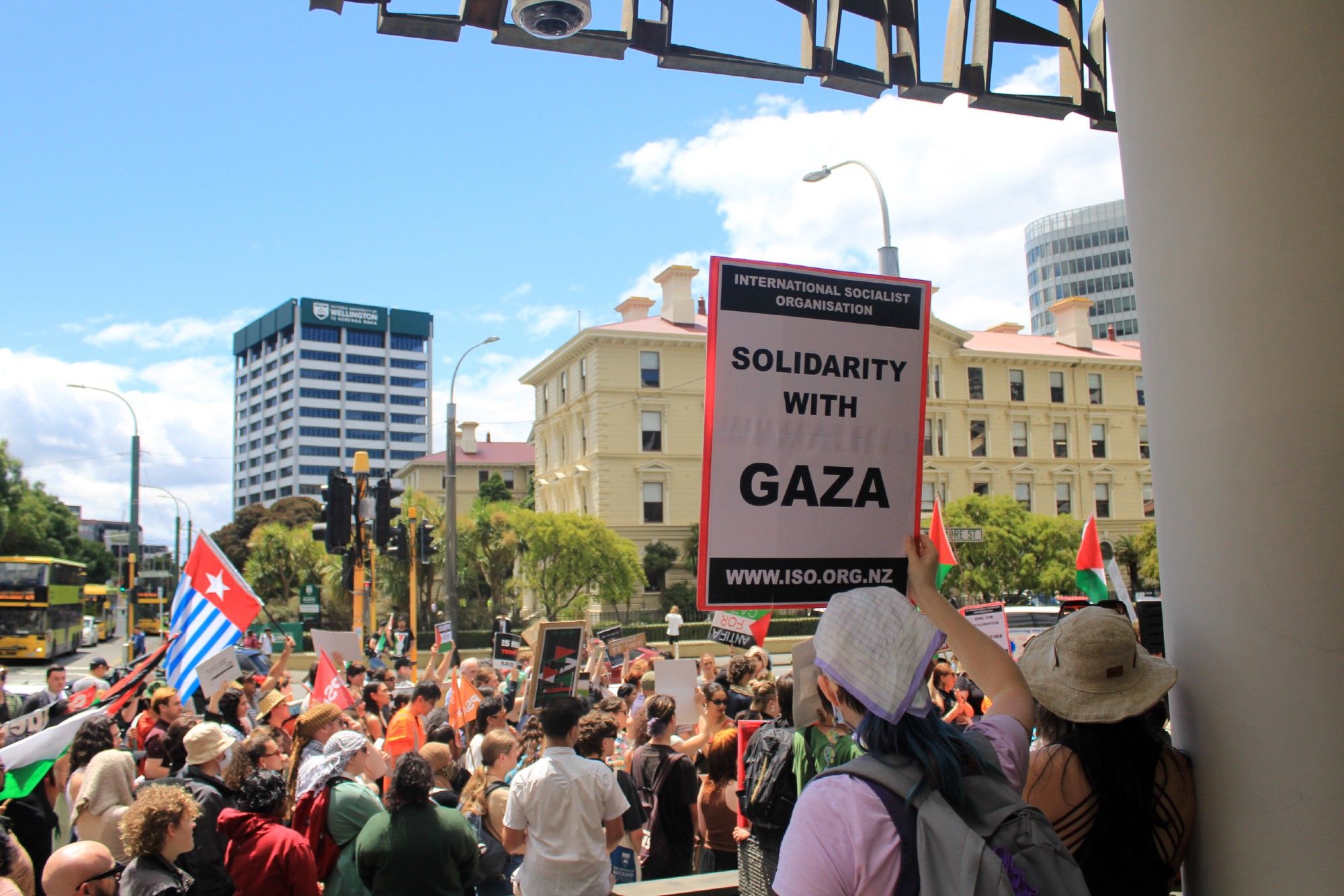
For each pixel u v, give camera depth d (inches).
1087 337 2300.7
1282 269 95.2
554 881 181.6
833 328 130.0
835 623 74.7
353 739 207.5
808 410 127.8
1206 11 100.9
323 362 7293.3
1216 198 99.3
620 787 201.5
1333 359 93.0
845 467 128.8
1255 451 95.0
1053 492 2156.7
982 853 65.2
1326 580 90.8
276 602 1684.3
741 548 122.7
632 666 430.6
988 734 83.7
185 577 357.1
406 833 176.9
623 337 1860.2
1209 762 96.9
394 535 806.5
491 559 1588.3
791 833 70.4
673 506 1877.5
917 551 128.2
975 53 178.7
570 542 1641.2
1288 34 96.7
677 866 232.1
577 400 1950.1
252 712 400.8
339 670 470.9
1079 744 96.0
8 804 228.2
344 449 7298.2
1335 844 87.9
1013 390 2156.7
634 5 157.2
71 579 1691.7
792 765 166.2
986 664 97.5
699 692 342.6
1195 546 100.0
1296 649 91.1
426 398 7647.6
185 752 249.1
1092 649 95.2
